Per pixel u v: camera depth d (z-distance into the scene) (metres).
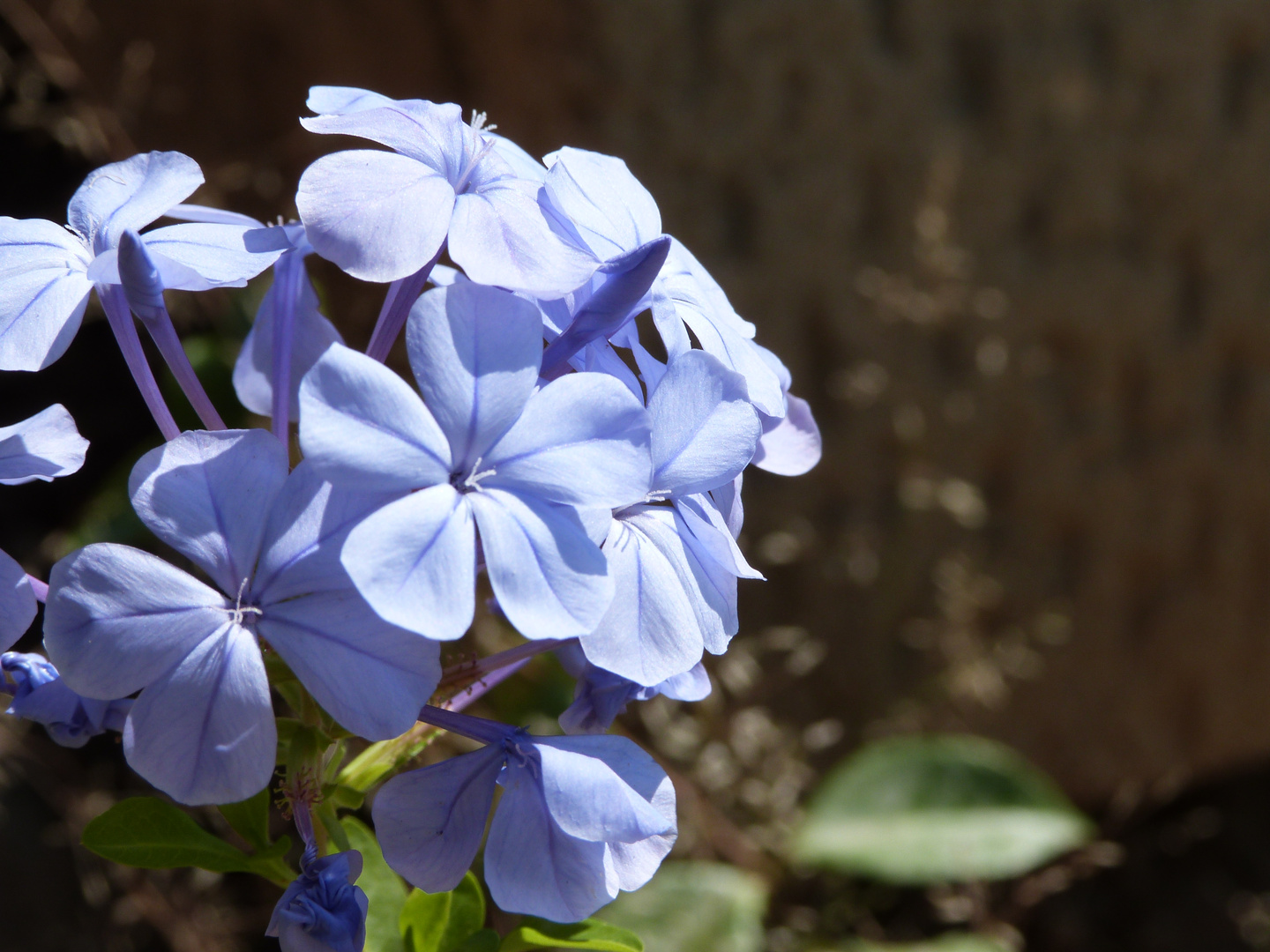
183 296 0.41
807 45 0.45
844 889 0.44
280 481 0.24
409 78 0.46
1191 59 0.46
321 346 0.27
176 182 0.26
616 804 0.24
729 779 0.42
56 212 0.45
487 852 0.24
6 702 0.34
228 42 0.45
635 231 0.26
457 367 0.24
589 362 0.25
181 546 0.23
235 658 0.23
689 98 0.46
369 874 0.28
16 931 0.41
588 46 0.45
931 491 0.46
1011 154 0.47
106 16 0.44
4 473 0.25
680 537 0.25
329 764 0.26
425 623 0.23
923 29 0.46
